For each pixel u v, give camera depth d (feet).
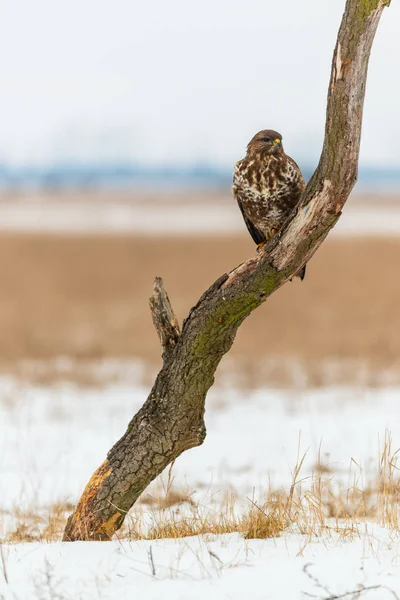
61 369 76.02
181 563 24.70
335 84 23.94
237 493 39.04
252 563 24.39
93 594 22.52
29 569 24.53
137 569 24.25
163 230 220.02
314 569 23.53
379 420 55.88
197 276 135.13
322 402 62.59
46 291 122.21
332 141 24.52
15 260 152.46
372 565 23.80
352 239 177.06
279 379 71.56
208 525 29.96
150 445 28.02
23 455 47.88
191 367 27.40
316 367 75.66
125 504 28.50
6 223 247.70
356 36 23.32
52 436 52.60
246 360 79.61
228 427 55.11
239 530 29.04
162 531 29.48
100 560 25.09
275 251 26.18
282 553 25.30
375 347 84.38
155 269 143.74
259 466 45.42
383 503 30.83
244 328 96.22
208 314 26.81
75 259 155.12
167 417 27.91
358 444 49.44
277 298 116.26
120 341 89.15
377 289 121.08
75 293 121.39
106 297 119.03
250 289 26.43
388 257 149.59
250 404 62.34
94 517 28.48
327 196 25.16
